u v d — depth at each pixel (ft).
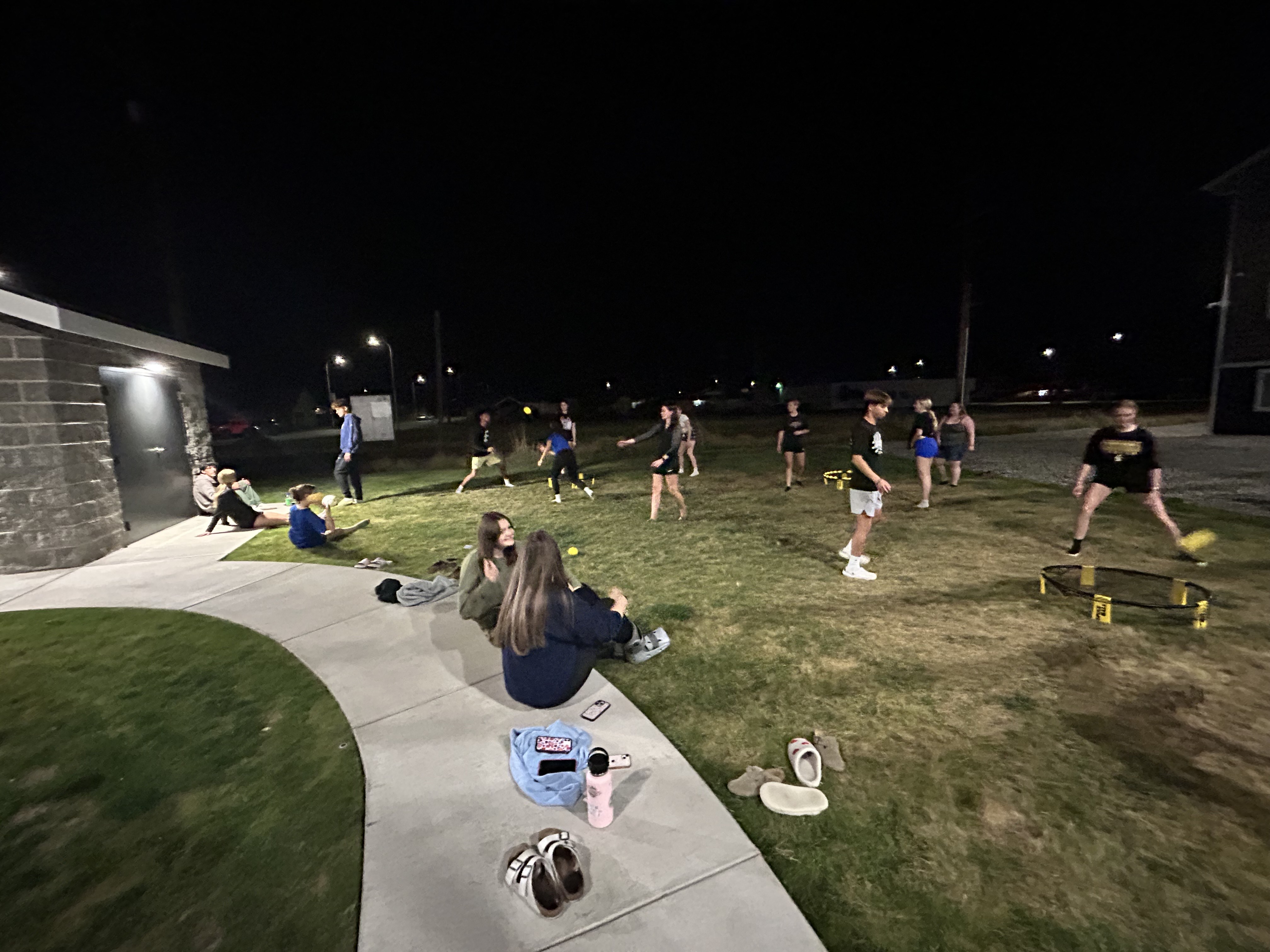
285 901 8.28
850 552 20.54
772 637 16.06
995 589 18.98
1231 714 11.91
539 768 10.04
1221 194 62.80
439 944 7.46
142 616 19.16
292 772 11.07
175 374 35.27
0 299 22.67
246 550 27.25
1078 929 7.50
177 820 9.93
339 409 37.47
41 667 15.72
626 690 13.51
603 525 29.66
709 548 24.75
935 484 38.04
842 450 61.41
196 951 7.56
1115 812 9.39
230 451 92.79
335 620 18.25
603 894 8.12
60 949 7.66
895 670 14.05
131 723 12.88
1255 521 26.50
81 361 26.48
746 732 11.80
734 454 58.44
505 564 14.88
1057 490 34.73
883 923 7.66
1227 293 62.39
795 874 8.45
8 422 23.76
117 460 28.84
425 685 14.03
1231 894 7.91
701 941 7.42
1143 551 22.56
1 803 10.47
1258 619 16.22
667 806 9.75
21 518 24.11
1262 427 60.29
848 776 10.43
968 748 11.10
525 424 117.39
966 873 8.39
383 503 38.09
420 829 9.43
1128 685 13.07
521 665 12.09
